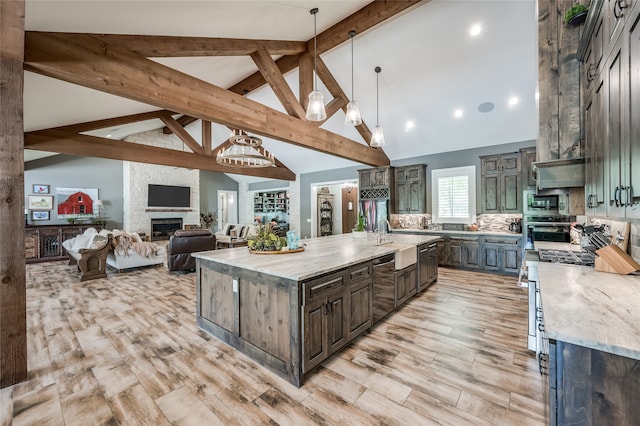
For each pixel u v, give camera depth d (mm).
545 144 2604
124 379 2184
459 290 4441
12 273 2064
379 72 4902
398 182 7102
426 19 3861
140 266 6156
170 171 9969
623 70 1386
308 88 4371
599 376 955
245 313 2518
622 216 1426
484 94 4867
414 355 2516
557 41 2570
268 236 3158
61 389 2057
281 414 1812
